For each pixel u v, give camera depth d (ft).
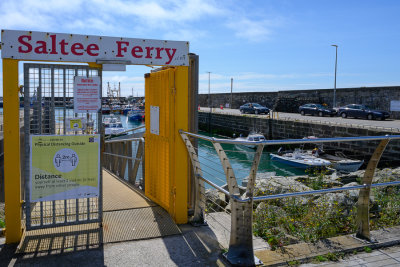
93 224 15.35
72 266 11.94
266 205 18.62
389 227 15.67
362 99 122.83
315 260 12.37
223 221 16.87
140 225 15.39
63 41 13.52
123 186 22.47
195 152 16.61
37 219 14.94
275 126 119.34
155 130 18.17
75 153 14.08
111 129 130.31
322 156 79.10
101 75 14.29
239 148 105.91
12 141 13.04
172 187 16.30
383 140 13.26
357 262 12.30
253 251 12.39
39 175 13.71
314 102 142.10
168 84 16.24
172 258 12.64
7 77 12.82
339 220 17.93
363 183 14.08
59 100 13.89
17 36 12.90
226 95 211.41
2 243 13.47
